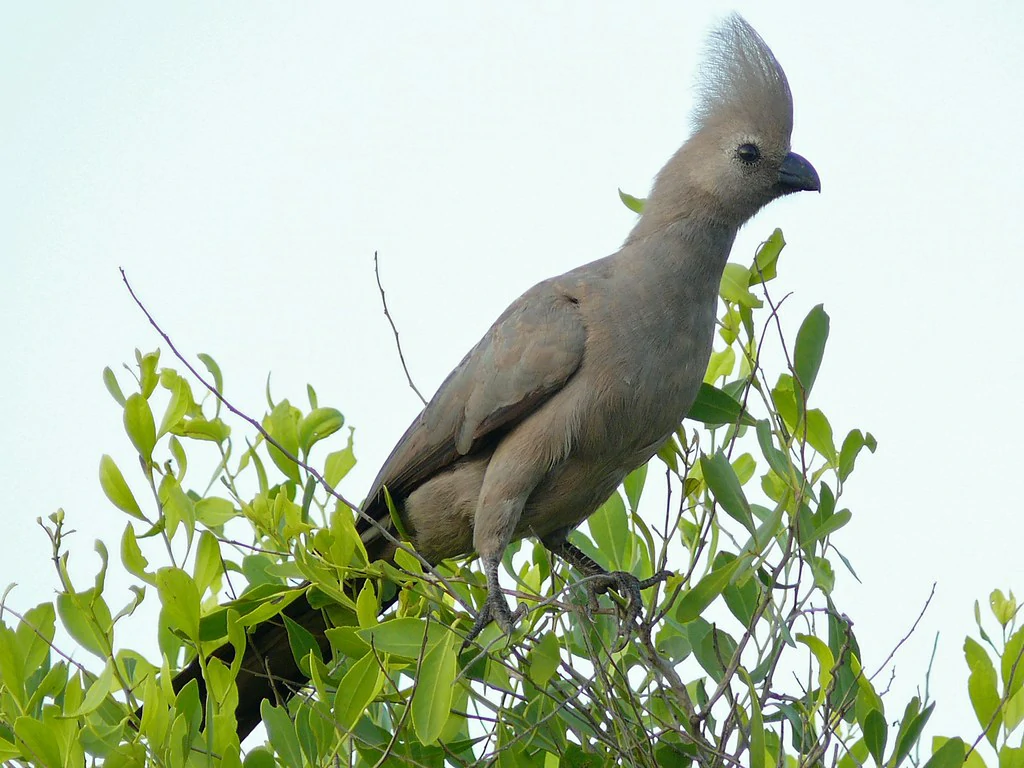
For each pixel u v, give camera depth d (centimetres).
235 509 941
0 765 788
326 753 810
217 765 784
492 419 1090
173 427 928
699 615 835
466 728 941
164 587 817
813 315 912
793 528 838
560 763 857
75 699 792
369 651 815
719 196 1101
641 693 934
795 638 855
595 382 1048
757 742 754
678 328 1057
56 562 797
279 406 1003
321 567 882
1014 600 913
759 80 1133
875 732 796
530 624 960
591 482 1085
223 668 830
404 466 1144
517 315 1095
